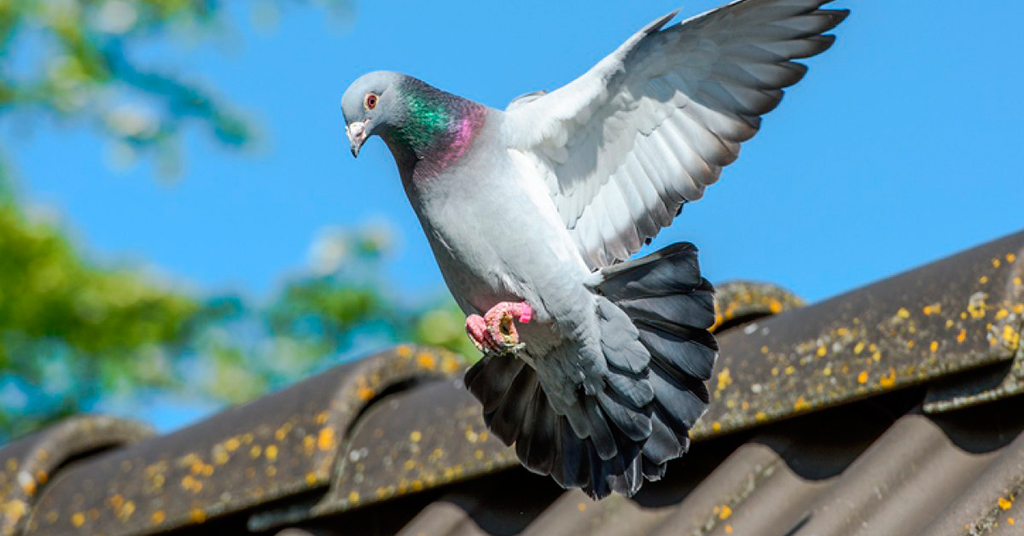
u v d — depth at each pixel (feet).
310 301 64.28
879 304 23.61
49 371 62.69
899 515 21.72
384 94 24.06
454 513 26.27
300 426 28.45
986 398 21.97
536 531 24.93
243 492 28.45
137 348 63.57
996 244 23.11
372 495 27.20
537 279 23.16
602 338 22.86
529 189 23.57
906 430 22.77
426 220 24.06
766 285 27.45
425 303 64.08
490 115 23.91
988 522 20.56
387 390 29.30
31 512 31.96
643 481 25.27
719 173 23.70
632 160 24.08
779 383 23.93
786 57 23.07
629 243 24.13
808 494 23.22
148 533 29.66
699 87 23.52
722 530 22.89
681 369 22.63
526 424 23.89
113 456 32.04
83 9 65.98
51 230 63.31
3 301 62.18
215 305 64.90
